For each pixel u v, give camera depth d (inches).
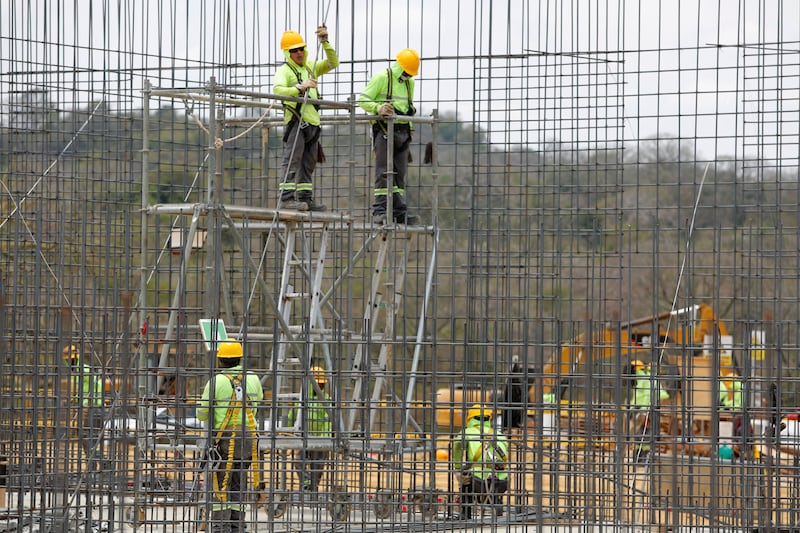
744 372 1213.7
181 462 1106.7
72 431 1192.2
